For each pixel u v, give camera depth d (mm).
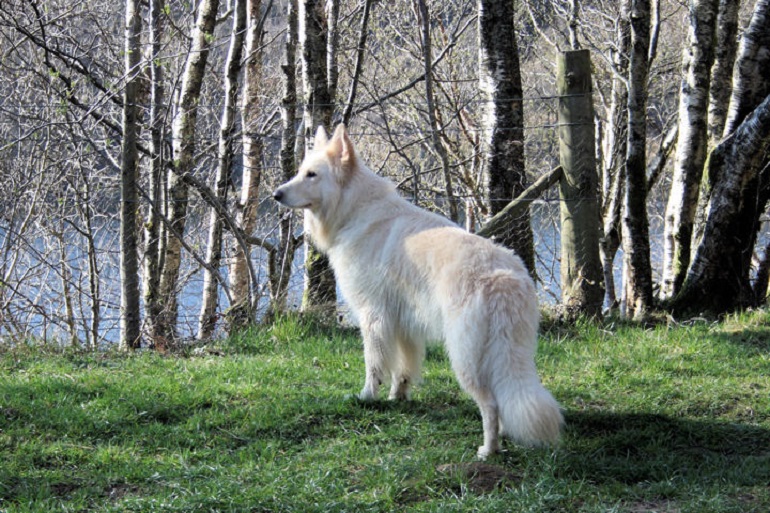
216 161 10117
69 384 5805
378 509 4930
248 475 5121
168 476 5117
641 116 6844
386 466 5137
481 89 6906
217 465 5180
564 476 5117
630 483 5113
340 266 5648
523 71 11781
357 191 5648
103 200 11414
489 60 6836
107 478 5109
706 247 6918
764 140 6742
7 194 8805
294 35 7793
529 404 5059
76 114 8164
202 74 7688
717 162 6914
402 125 10930
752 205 6852
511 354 5125
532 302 5195
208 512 4918
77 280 10008
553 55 11820
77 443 5332
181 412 5594
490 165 6891
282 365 6129
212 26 7656
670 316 6766
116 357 6383
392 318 5562
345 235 5625
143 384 5809
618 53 9977
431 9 10406
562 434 5359
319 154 5719
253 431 5445
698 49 7480
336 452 5281
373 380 5648
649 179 9844
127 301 6688
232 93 7719
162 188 7945
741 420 5547
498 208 6895
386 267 5500
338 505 4934
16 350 6402
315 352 6344
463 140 10758
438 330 5355
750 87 6949
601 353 6281
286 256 7223
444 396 5754
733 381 5895
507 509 4902
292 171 7586
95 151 7531
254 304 6949
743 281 6910
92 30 8828
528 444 5180
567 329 6617
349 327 6812
